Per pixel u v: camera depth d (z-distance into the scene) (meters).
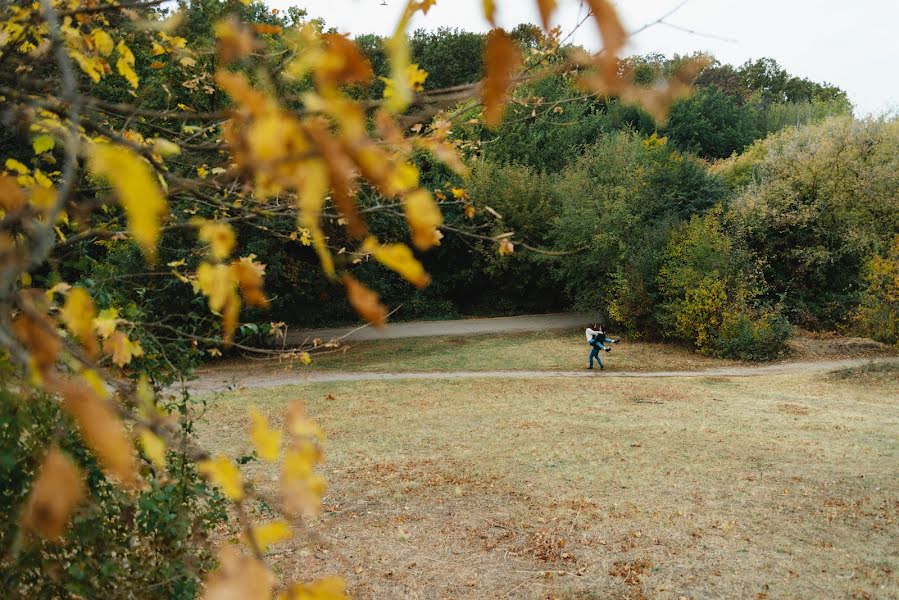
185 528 3.00
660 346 21.97
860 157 24.12
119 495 2.61
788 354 20.25
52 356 0.67
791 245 23.98
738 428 11.27
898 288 19.20
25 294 0.79
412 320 28.88
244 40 0.60
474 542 6.61
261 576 0.56
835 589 5.59
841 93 55.62
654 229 23.20
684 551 6.35
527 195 27.48
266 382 16.50
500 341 23.50
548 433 10.98
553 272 25.52
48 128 1.18
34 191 0.81
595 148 26.64
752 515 7.20
